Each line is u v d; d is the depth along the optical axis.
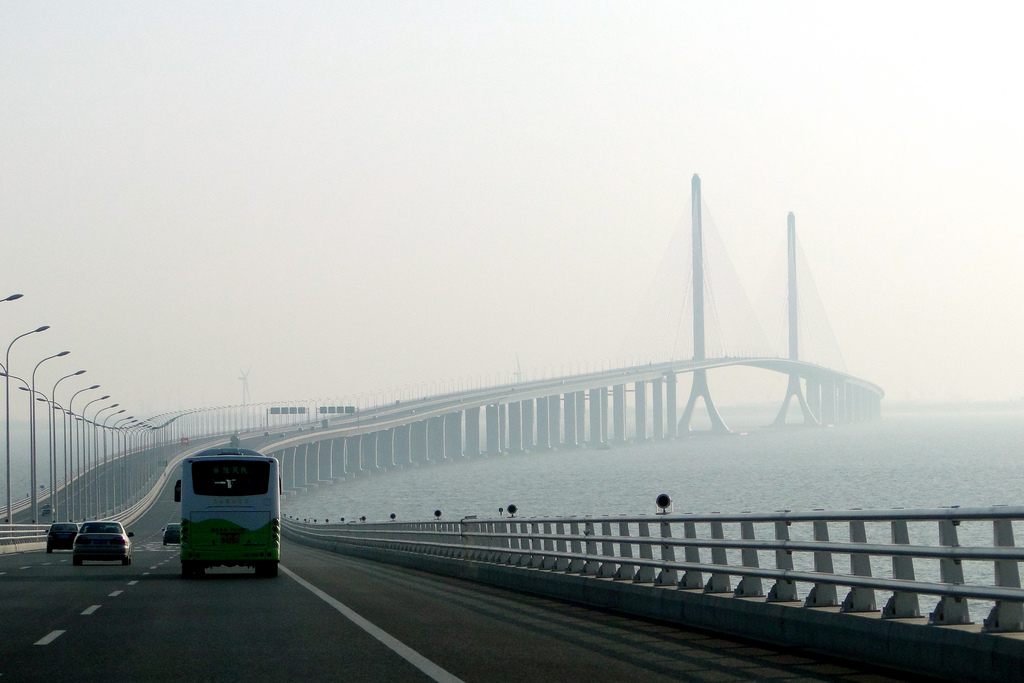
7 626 19.84
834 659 15.24
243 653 16.11
